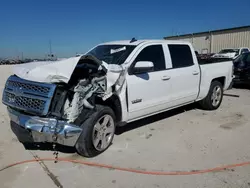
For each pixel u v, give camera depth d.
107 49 5.07
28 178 3.27
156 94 4.89
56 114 3.40
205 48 31.69
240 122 5.70
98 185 3.14
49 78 3.42
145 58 4.75
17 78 3.78
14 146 4.23
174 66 5.37
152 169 3.54
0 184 3.12
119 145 4.34
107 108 3.96
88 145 3.70
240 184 3.17
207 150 4.17
